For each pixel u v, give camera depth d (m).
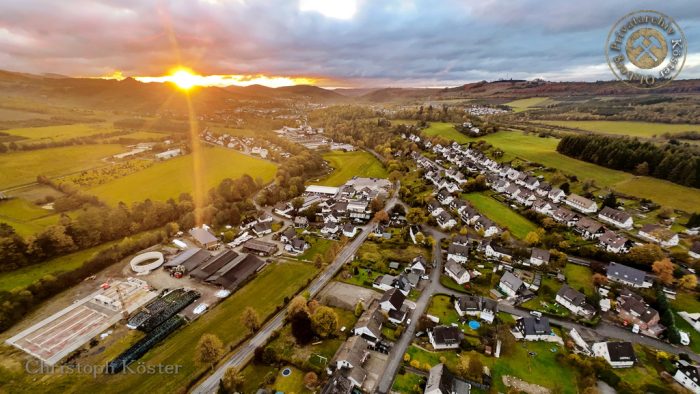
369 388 65.19
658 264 93.44
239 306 91.44
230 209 148.25
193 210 149.62
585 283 96.00
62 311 89.88
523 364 70.75
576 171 173.88
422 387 64.88
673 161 151.75
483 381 66.12
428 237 118.94
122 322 86.56
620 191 148.88
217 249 125.88
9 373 70.50
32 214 144.62
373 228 136.00
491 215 139.75
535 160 195.25
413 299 91.81
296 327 77.56
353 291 96.19
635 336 78.25
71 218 137.75
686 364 68.69
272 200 168.88
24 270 107.81
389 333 79.19
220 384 62.91
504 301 90.38
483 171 190.88
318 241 127.44
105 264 111.94
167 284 102.81
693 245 103.56
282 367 70.50
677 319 82.69
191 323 85.19
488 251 111.12
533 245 116.19
